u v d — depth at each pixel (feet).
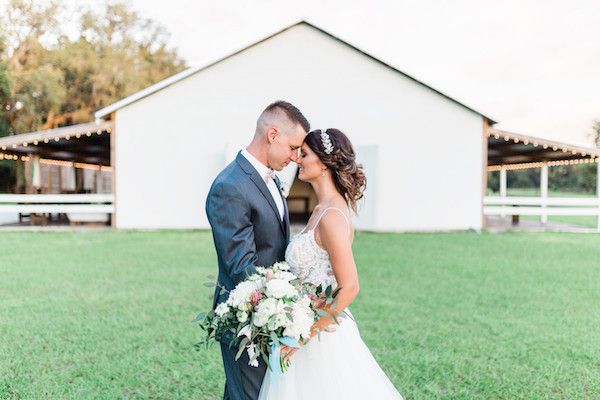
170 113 46.75
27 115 104.73
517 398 10.95
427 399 10.80
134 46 131.23
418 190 47.34
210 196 7.25
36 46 109.19
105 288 21.06
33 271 24.77
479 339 14.88
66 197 47.26
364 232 44.98
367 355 8.16
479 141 47.14
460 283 22.88
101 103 117.80
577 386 11.58
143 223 46.96
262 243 7.34
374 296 20.16
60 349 13.62
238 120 46.98
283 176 42.42
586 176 174.70
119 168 46.60
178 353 13.43
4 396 10.70
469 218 47.37
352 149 7.43
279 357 6.94
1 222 54.24
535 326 16.28
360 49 46.65
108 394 10.84
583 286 22.58
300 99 47.39
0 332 15.02
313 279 7.25
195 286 21.48
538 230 48.19
